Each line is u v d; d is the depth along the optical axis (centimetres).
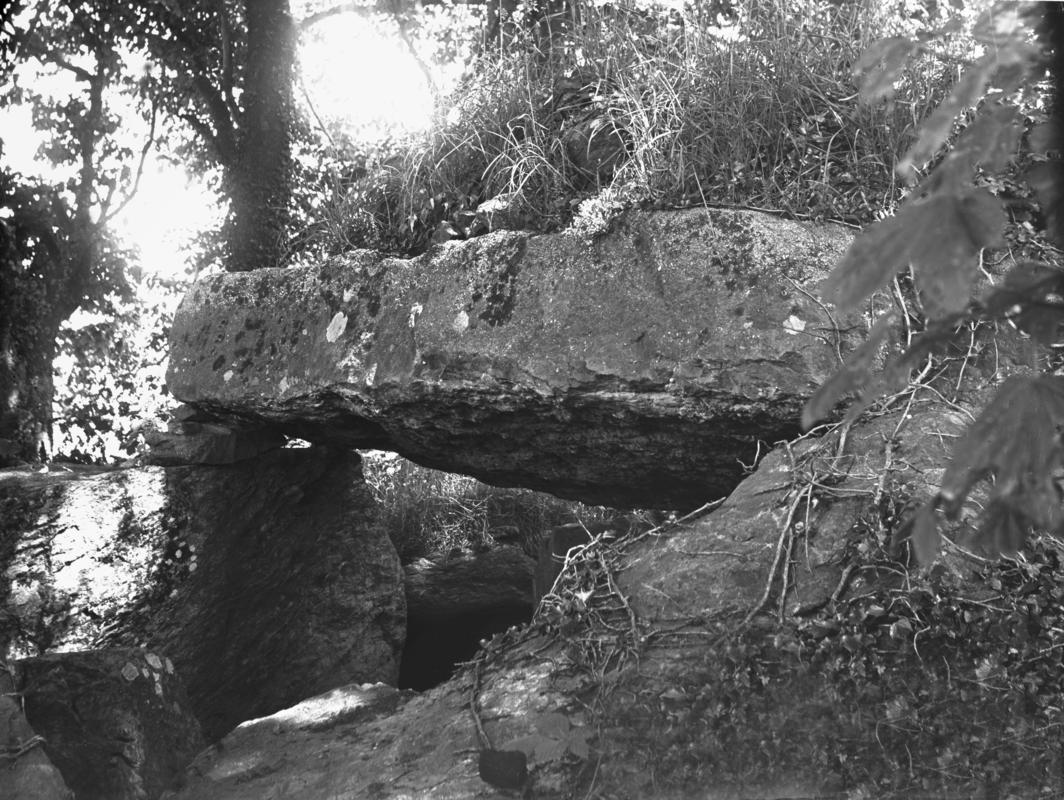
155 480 555
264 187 930
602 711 276
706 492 433
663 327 381
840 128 410
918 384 333
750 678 267
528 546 867
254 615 586
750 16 452
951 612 263
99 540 536
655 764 261
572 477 454
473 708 296
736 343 365
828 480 309
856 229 380
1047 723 244
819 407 101
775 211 383
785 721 259
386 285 461
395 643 644
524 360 405
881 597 272
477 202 479
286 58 948
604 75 487
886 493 291
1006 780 239
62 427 1148
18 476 575
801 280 367
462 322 426
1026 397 93
